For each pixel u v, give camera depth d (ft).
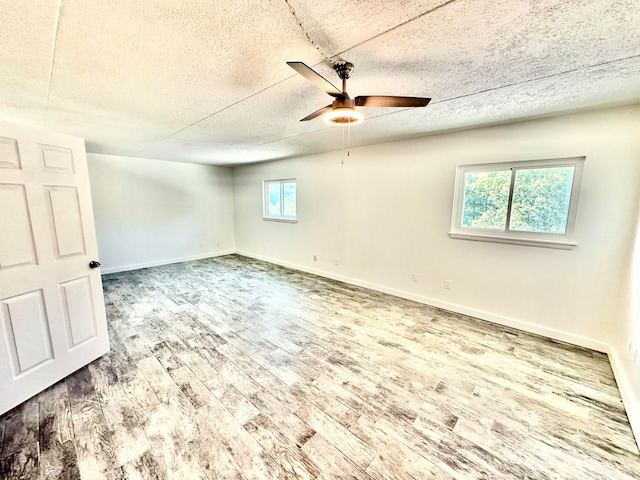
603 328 8.23
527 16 3.94
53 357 6.64
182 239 20.08
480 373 7.21
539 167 9.07
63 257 6.85
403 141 11.99
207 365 7.49
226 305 11.82
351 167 14.08
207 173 21.02
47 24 4.08
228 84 6.29
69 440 5.09
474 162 10.16
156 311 11.16
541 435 5.33
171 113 8.34
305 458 4.80
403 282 12.69
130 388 6.54
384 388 6.61
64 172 6.82
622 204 7.71
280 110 8.11
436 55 5.08
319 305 11.84
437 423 5.59
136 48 4.81
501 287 9.97
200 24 4.14
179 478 4.42
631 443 5.16
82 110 8.01
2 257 5.66
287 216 18.71
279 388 6.57
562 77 5.91
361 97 5.46
